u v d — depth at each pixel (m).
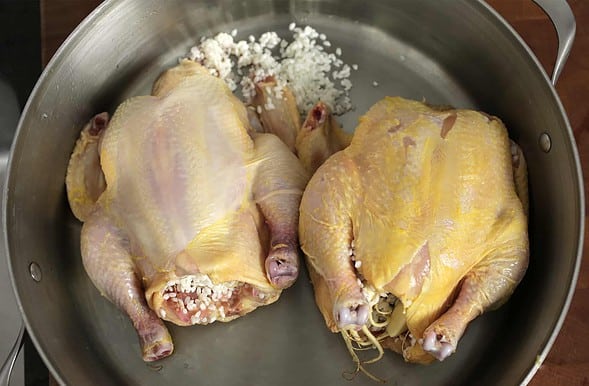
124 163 0.49
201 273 0.47
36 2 0.61
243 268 0.48
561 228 0.49
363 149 0.48
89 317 0.55
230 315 0.51
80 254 0.56
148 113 0.50
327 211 0.46
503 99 0.55
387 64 0.60
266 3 0.60
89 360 0.52
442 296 0.46
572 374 0.52
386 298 0.48
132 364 0.53
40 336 0.49
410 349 0.48
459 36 0.56
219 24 0.60
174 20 0.58
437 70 0.59
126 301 0.49
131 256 0.49
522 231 0.47
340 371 0.52
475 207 0.46
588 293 0.53
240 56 0.59
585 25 0.57
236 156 0.49
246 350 0.53
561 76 0.57
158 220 0.48
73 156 0.55
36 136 0.53
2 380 0.48
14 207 0.51
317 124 0.53
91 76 0.56
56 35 0.59
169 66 0.60
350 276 0.46
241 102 0.55
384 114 0.49
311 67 0.58
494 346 0.52
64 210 0.56
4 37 0.61
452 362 0.52
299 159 0.53
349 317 0.45
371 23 0.60
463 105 0.59
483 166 0.47
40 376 0.56
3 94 0.60
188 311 0.51
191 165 0.48
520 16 0.58
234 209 0.48
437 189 0.46
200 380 0.52
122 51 0.57
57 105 0.54
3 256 0.56
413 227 0.45
